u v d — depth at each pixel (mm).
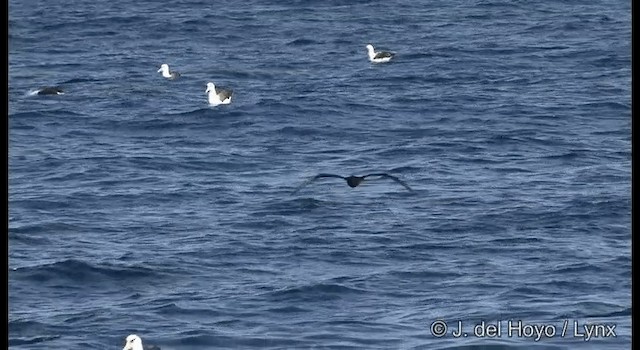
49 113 86625
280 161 73812
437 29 121938
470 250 54844
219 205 62969
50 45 115688
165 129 82688
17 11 129625
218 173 70625
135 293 49531
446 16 127875
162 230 58562
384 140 79438
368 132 81750
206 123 84062
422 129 82438
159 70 100562
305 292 48688
